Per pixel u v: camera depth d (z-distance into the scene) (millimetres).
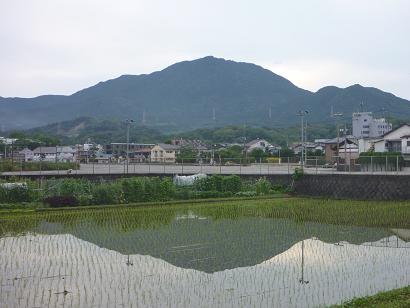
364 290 15695
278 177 46219
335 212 32594
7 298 14555
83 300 14445
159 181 40000
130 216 30797
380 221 28922
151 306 14008
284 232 25516
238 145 134375
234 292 15383
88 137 169625
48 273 17281
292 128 177000
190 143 144500
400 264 18906
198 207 35031
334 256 20203
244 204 36656
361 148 74875
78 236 24141
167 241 22984
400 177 37594
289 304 14359
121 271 17625
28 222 28234
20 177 41625
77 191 37000
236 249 21375
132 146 138000
